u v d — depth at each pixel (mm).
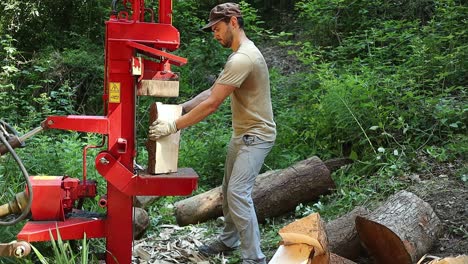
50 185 3777
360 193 5469
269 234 5133
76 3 11406
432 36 7488
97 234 3838
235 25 4109
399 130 6312
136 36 3721
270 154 6555
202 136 7516
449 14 7773
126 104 3773
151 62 3836
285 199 5449
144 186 3787
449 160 5730
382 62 7785
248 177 4137
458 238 4520
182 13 10984
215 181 6637
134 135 3785
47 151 6535
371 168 5934
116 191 3842
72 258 3619
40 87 9625
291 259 3230
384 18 9445
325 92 7461
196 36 10891
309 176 5523
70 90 9812
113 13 3859
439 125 6184
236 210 4113
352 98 6422
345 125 6352
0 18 10812
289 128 6887
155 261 4609
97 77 10062
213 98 3900
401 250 4125
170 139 3873
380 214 4336
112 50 3715
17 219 3658
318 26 10039
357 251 4492
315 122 6758
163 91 3793
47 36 11094
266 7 12539
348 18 9836
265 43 11211
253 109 4141
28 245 3529
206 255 4711
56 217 3801
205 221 5559
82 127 3746
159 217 5594
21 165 3654
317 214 3316
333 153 6527
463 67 7082
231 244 4738
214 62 10023
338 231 4477
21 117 9203
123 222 3855
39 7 11203
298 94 8047
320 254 3369
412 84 6543
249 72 4004
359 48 8344
